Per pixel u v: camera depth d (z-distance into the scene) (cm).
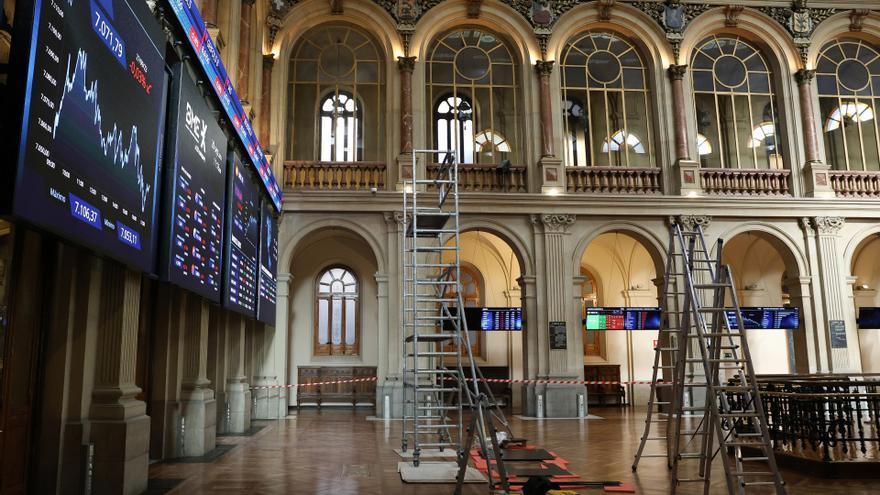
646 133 1719
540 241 1591
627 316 1598
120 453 622
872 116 1792
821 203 1644
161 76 680
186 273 752
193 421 927
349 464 859
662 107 1695
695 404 1534
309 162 1599
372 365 1805
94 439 620
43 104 443
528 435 1190
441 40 1709
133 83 604
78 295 629
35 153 434
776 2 1744
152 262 664
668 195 1625
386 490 698
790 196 1664
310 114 1659
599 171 1652
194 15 766
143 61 629
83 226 502
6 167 414
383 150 1652
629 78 1738
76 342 623
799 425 877
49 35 450
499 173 1630
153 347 903
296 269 1827
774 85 1769
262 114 1540
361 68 1686
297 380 1784
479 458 879
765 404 941
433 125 1681
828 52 1802
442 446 838
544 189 1608
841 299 1627
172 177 708
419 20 1664
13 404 569
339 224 1566
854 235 1667
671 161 1672
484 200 1583
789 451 856
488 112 1697
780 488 573
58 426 604
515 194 1585
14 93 421
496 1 1678
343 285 1847
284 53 1622
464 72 1705
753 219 1650
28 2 432
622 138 1717
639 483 727
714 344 701
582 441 1098
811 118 1711
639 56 1748
